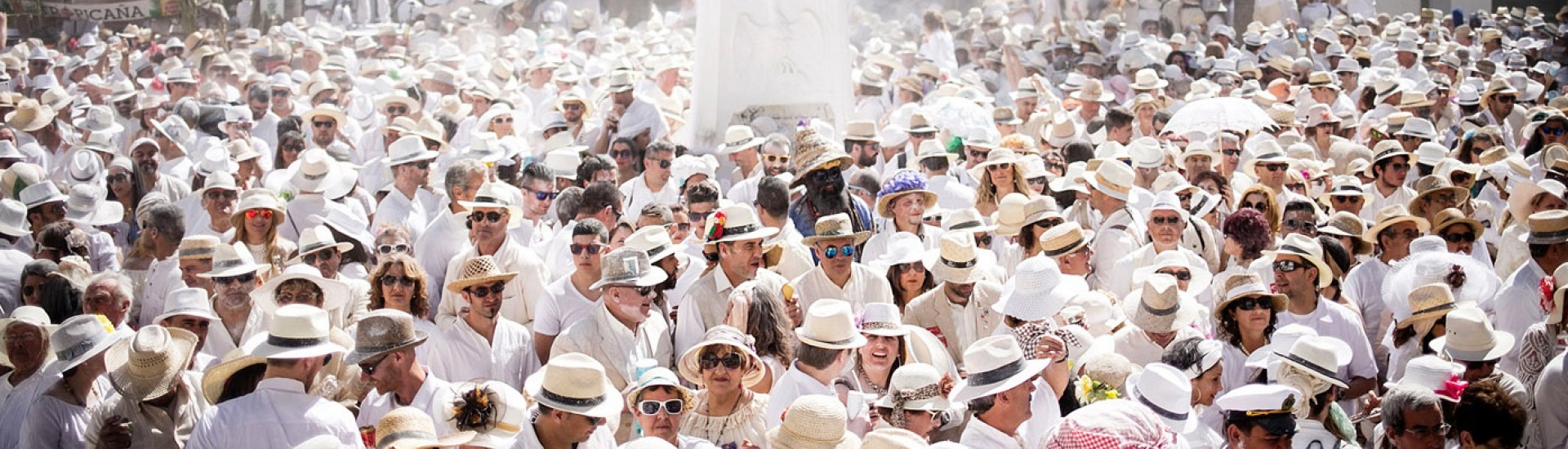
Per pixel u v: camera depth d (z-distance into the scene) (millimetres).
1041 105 20406
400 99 18000
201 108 17484
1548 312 8422
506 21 33250
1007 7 33469
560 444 6555
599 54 29656
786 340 8180
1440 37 32844
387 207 12195
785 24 15172
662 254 8859
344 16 33719
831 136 14438
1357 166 14461
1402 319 9461
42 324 7418
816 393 7289
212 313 8211
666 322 9000
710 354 7188
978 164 13992
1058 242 9539
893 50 28781
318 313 6719
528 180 11312
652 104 15984
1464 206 12383
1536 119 18656
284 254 10438
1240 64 25594
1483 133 15969
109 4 32469
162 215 9883
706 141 15406
